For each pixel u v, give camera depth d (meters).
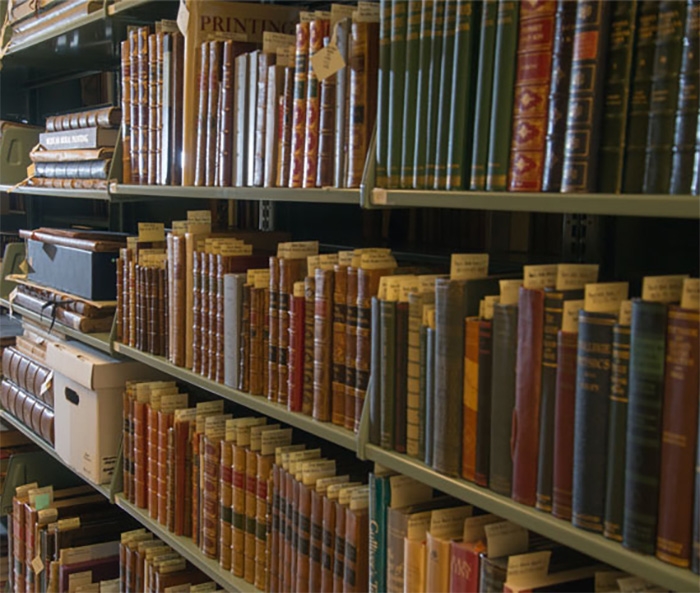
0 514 2.67
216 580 1.67
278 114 1.47
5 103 3.20
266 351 1.54
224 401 2.01
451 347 1.13
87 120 2.13
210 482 1.71
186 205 2.57
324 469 1.47
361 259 1.31
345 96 1.32
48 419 2.37
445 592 1.17
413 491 1.27
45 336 2.48
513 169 1.06
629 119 0.96
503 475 1.08
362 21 1.29
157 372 2.11
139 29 1.85
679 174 0.91
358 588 1.33
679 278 0.94
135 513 1.98
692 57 0.89
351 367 1.33
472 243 1.77
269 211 2.21
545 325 1.02
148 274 1.88
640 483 0.92
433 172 1.17
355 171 1.30
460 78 1.11
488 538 1.11
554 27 1.01
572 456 1.00
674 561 0.89
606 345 0.95
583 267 1.04
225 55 1.58
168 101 1.76
